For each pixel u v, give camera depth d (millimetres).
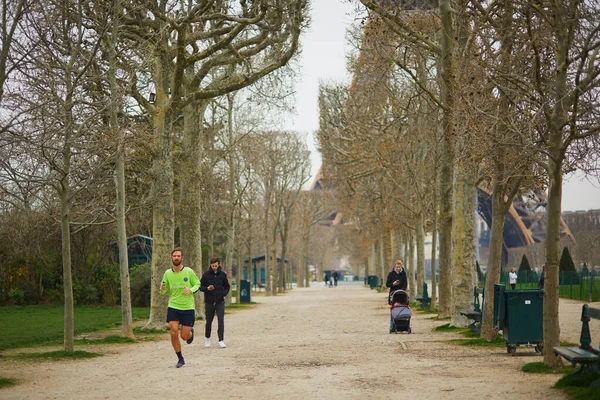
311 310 40281
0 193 17125
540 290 16031
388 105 35219
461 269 24266
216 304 19281
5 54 13969
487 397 10195
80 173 18562
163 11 23812
